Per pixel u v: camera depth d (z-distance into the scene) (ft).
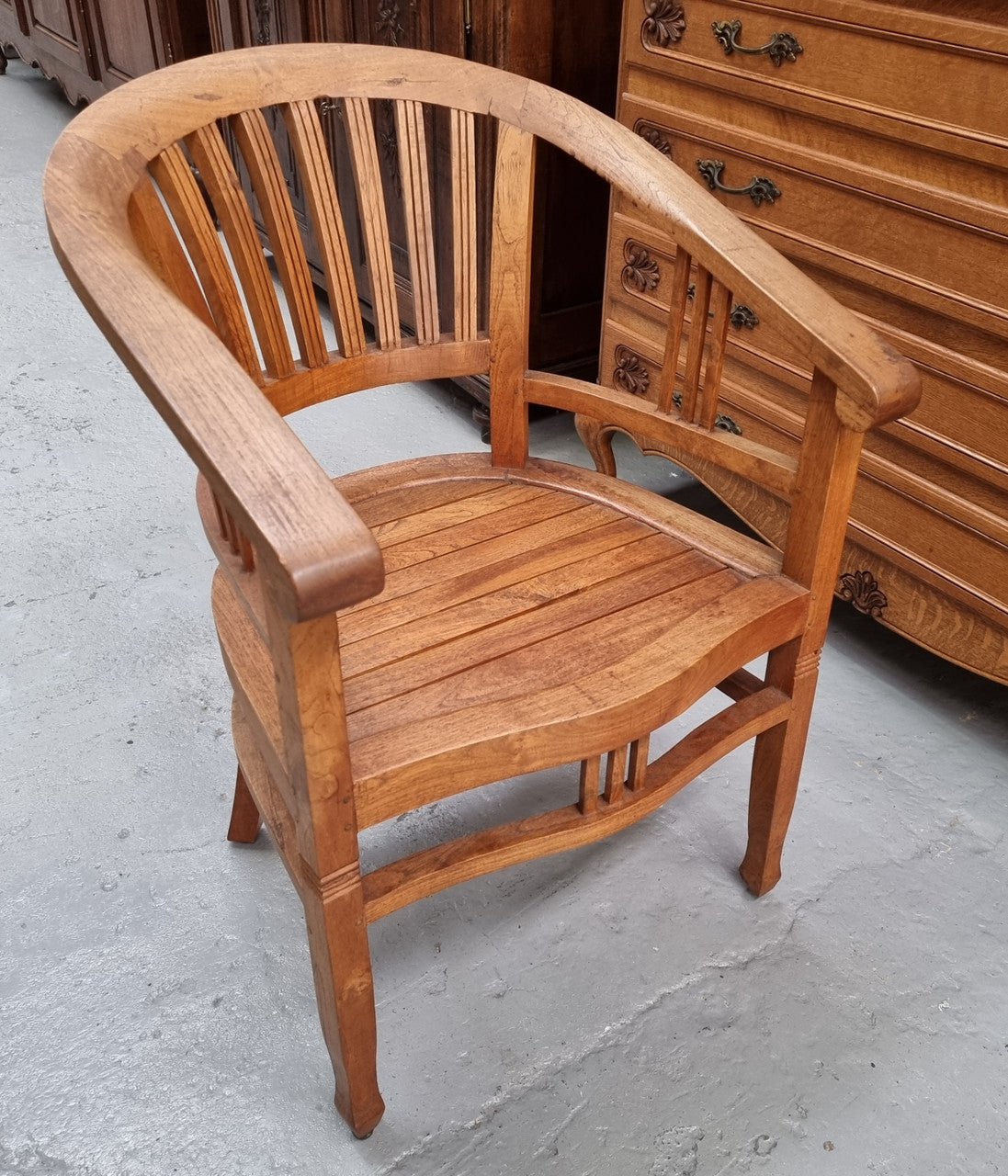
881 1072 3.97
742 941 4.44
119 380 8.43
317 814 2.83
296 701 2.59
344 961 3.19
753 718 3.87
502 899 4.62
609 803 3.58
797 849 4.88
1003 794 5.21
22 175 11.83
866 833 4.97
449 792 3.10
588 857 4.83
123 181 3.07
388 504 4.20
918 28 4.08
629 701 3.24
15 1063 3.94
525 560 3.88
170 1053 3.99
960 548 4.77
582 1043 4.04
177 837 4.85
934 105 4.16
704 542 3.97
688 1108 3.84
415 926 4.49
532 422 8.14
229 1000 4.18
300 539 2.19
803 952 4.41
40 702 5.53
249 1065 3.96
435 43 6.63
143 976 4.26
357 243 8.28
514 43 6.25
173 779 5.13
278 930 4.46
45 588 6.29
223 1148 3.70
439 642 3.46
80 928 4.44
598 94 6.77
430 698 3.22
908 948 4.44
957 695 5.82
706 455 3.89
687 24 5.04
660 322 5.88
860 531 5.23
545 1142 3.73
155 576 6.41
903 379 3.22
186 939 4.41
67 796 5.02
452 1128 3.76
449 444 7.75
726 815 5.05
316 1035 4.06
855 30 4.32
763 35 4.70
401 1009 4.15
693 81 5.11
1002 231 4.09
